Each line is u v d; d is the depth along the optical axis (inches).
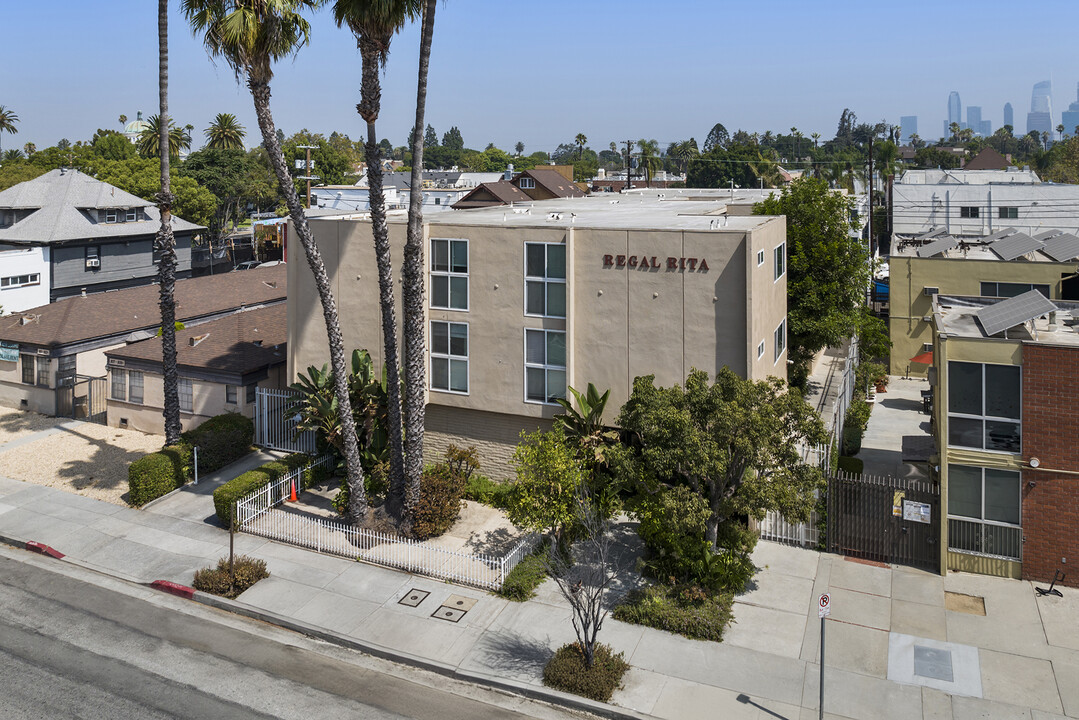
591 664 720.3
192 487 1161.4
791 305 1419.8
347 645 791.7
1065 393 839.7
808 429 808.3
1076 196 2851.9
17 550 997.8
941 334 888.3
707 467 774.5
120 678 730.8
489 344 1109.7
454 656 762.8
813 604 839.1
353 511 1005.2
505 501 1077.1
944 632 785.6
